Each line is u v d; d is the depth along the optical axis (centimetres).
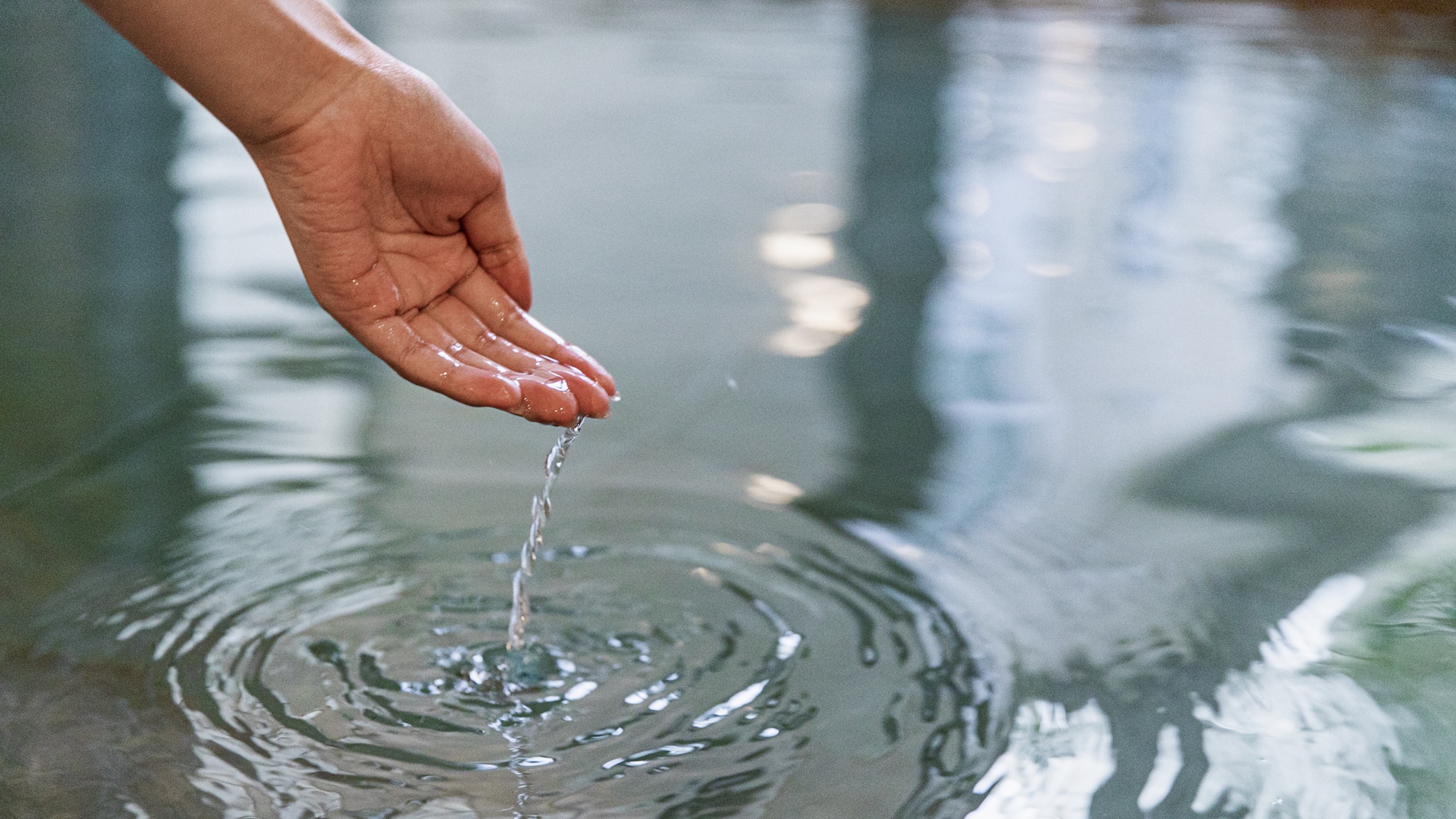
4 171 200
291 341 149
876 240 183
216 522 121
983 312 158
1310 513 124
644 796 100
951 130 242
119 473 127
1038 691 107
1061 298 161
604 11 367
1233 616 114
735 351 150
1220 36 336
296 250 106
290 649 110
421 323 109
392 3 366
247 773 101
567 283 164
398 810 99
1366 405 140
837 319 156
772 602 115
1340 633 112
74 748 102
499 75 280
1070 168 219
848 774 101
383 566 117
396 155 105
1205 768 102
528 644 110
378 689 107
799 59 305
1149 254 177
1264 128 242
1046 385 143
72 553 117
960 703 106
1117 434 135
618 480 128
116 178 199
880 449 133
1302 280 167
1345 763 102
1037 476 129
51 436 131
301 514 123
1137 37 334
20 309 152
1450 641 111
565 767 102
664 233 185
